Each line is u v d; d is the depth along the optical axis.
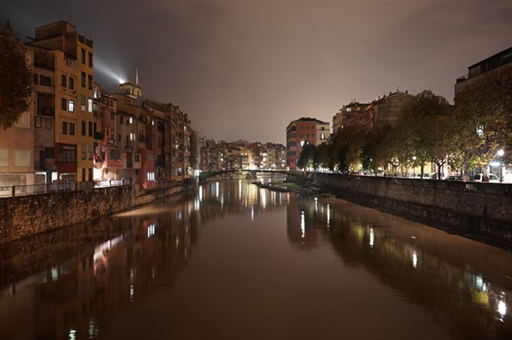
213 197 81.62
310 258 27.16
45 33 44.53
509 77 30.39
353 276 22.67
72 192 37.66
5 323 16.17
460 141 36.22
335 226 40.84
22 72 27.41
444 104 51.12
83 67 45.62
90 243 31.80
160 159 84.25
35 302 18.53
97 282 21.62
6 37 26.80
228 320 16.38
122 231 37.81
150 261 26.39
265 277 22.62
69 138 42.56
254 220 46.53
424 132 44.12
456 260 25.66
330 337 14.80
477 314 16.91
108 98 56.50
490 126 33.09
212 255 28.19
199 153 158.38
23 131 36.44
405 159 51.03
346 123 126.38
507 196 28.59
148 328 15.62
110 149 54.81
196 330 15.42
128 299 18.89
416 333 15.10
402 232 36.00
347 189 76.88
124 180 55.84
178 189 91.75
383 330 15.38
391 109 91.12
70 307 17.89
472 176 50.94
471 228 32.38
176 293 19.80
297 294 19.61
